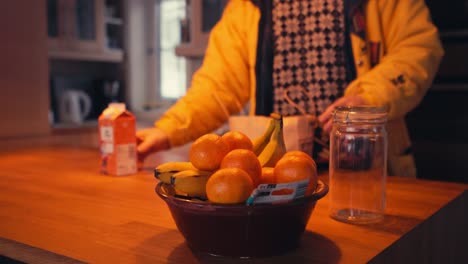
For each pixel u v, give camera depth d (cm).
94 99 412
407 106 139
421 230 89
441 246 101
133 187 123
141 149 146
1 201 109
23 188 123
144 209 101
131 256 73
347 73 155
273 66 163
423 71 140
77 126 349
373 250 75
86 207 103
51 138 264
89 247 78
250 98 172
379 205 94
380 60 152
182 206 69
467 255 119
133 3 411
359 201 95
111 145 137
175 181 73
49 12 351
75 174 141
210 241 71
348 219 90
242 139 79
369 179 95
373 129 94
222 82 167
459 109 229
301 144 124
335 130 95
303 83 160
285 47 161
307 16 157
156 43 420
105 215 97
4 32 232
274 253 72
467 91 226
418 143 236
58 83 387
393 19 148
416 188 119
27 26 243
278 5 161
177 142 155
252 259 71
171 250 76
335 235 82
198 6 273
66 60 405
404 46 144
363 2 150
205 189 72
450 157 228
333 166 96
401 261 82
